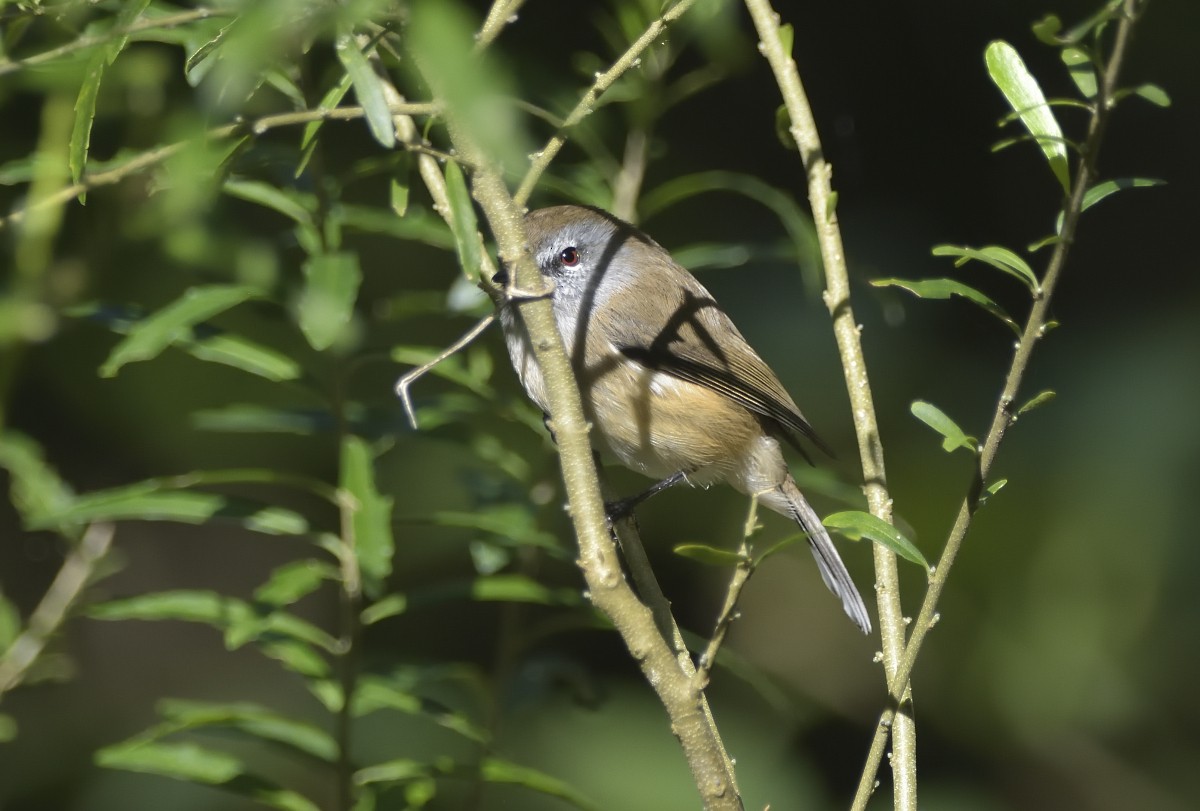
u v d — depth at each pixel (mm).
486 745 6844
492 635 11492
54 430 10914
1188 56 12109
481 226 8688
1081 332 12297
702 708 4875
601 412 8078
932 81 12352
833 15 12273
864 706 12133
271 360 6762
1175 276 12359
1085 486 11625
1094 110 4777
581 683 7836
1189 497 11367
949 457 11688
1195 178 12516
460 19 3562
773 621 12281
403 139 5223
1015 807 11578
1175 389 11633
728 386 8211
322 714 11039
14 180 6617
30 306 8195
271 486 11625
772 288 11844
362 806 6613
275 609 6531
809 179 6105
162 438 11039
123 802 10453
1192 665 11406
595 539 4789
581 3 11320
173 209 4980
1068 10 11961
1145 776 11516
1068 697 11516
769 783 11141
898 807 4902
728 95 12156
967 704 11680
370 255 11078
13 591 11320
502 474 8070
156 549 12414
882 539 4785
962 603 11680
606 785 10641
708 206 11930
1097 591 11508
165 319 6105
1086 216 12617
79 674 11273
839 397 11641
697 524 11820
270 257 7559
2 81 6973
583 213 8062
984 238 12406
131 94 8016
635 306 8031
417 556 11289
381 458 11180
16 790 10555
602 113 9500
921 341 12047
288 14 4031
